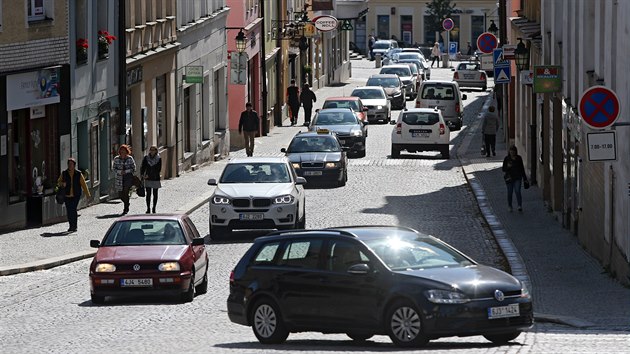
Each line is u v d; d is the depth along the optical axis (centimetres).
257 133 16475
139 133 11056
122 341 4766
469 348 4200
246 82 15125
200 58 13388
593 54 7312
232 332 5072
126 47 10556
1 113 8300
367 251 4412
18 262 7188
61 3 9031
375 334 4397
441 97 17000
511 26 14662
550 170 9444
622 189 6012
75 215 8375
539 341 4378
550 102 9112
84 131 9625
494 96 18288
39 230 8500
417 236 4569
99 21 10000
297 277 4556
